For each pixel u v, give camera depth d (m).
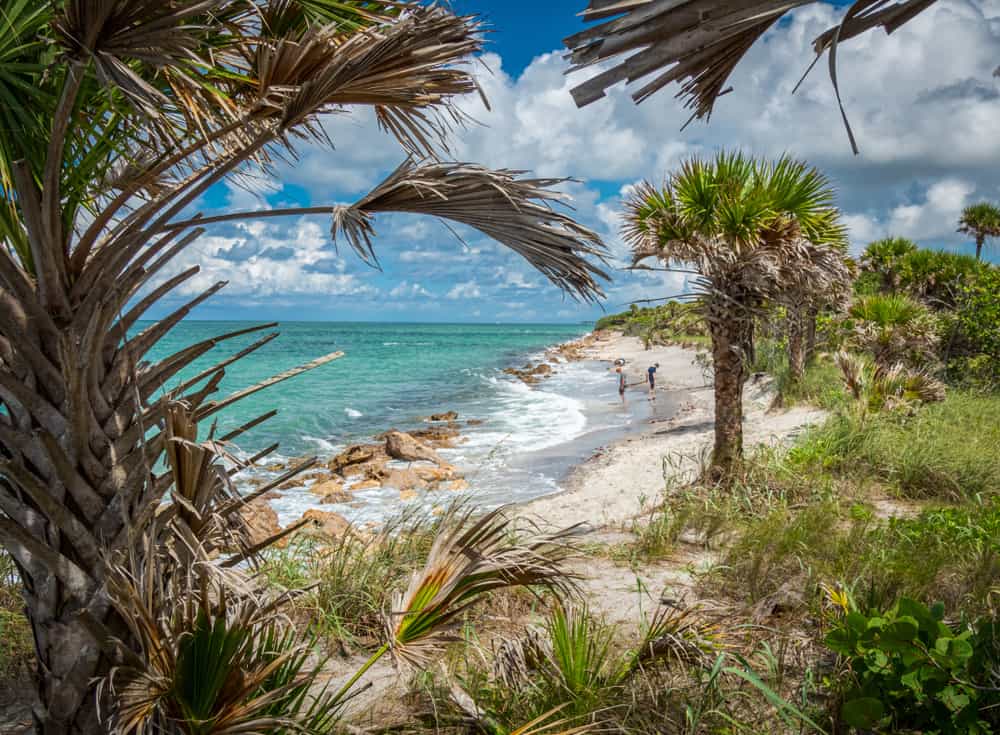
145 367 2.61
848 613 3.27
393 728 3.20
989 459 9.04
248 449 17.19
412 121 2.78
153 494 2.33
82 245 2.31
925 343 15.30
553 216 2.86
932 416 11.48
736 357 9.17
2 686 3.82
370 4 2.68
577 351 63.19
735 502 7.72
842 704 3.05
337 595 4.69
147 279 2.41
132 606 2.18
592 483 11.98
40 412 2.29
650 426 19.44
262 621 2.43
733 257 8.81
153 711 2.23
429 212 2.82
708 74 1.86
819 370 18.30
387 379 38.09
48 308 2.29
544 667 3.35
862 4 1.43
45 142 2.30
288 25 2.71
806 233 8.95
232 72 2.68
